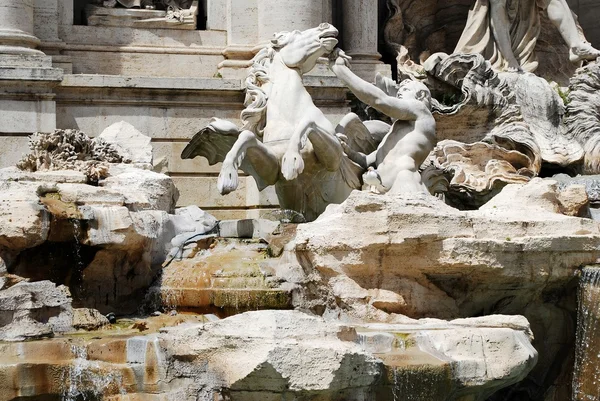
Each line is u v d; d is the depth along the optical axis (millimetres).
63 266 24125
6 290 21375
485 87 36219
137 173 28031
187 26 36406
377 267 23328
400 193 24469
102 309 24453
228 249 26094
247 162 28359
